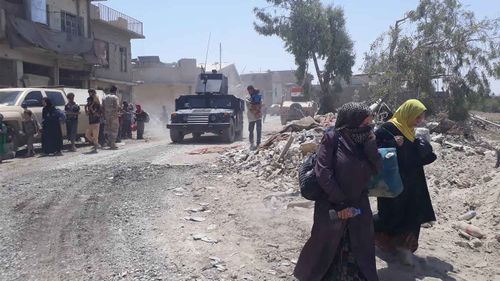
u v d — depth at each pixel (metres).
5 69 23.19
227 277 4.70
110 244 5.53
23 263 5.00
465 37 18.28
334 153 3.76
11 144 12.66
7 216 6.58
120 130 18.16
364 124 3.79
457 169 8.84
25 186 8.48
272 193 7.65
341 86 35.31
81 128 16.17
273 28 34.69
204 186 8.41
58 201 7.40
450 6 18.45
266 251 5.30
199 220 6.39
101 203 7.29
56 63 26.81
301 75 35.44
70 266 4.94
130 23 37.34
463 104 18.47
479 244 5.67
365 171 3.71
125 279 4.66
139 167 10.38
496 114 30.75
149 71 52.84
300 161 8.94
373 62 18.86
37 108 14.28
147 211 6.85
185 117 16.83
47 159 12.16
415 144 4.92
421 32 18.50
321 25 33.94
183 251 5.29
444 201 7.10
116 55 35.50
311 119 12.72
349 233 3.77
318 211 3.86
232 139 17.22
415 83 18.06
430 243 5.68
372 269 3.72
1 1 22.36
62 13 27.78
